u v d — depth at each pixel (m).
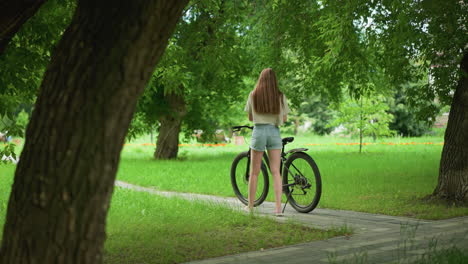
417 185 11.09
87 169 2.64
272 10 15.32
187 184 11.98
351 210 7.96
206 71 20.12
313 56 14.80
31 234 2.65
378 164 17.61
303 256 4.78
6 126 8.28
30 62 7.17
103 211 2.73
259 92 7.32
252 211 7.12
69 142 2.64
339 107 25.06
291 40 15.03
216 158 22.75
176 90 11.89
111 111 2.66
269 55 16.45
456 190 8.39
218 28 14.94
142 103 21.11
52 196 2.63
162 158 22.34
